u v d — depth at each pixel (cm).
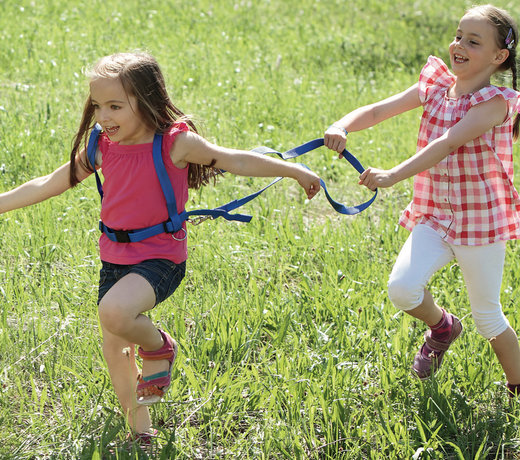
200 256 495
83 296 441
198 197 589
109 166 321
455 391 381
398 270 368
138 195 316
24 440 332
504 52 355
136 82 309
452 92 369
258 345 418
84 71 326
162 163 315
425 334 395
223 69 949
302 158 700
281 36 1161
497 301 376
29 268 475
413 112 891
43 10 1114
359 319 436
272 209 580
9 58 891
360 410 364
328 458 335
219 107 794
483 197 362
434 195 371
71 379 373
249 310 437
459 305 466
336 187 662
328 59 1074
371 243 556
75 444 329
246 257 507
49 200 544
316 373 385
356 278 491
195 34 1098
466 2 1495
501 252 371
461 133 347
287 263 514
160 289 319
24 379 376
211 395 358
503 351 380
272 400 358
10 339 397
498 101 350
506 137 362
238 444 340
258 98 851
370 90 952
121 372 333
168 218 322
